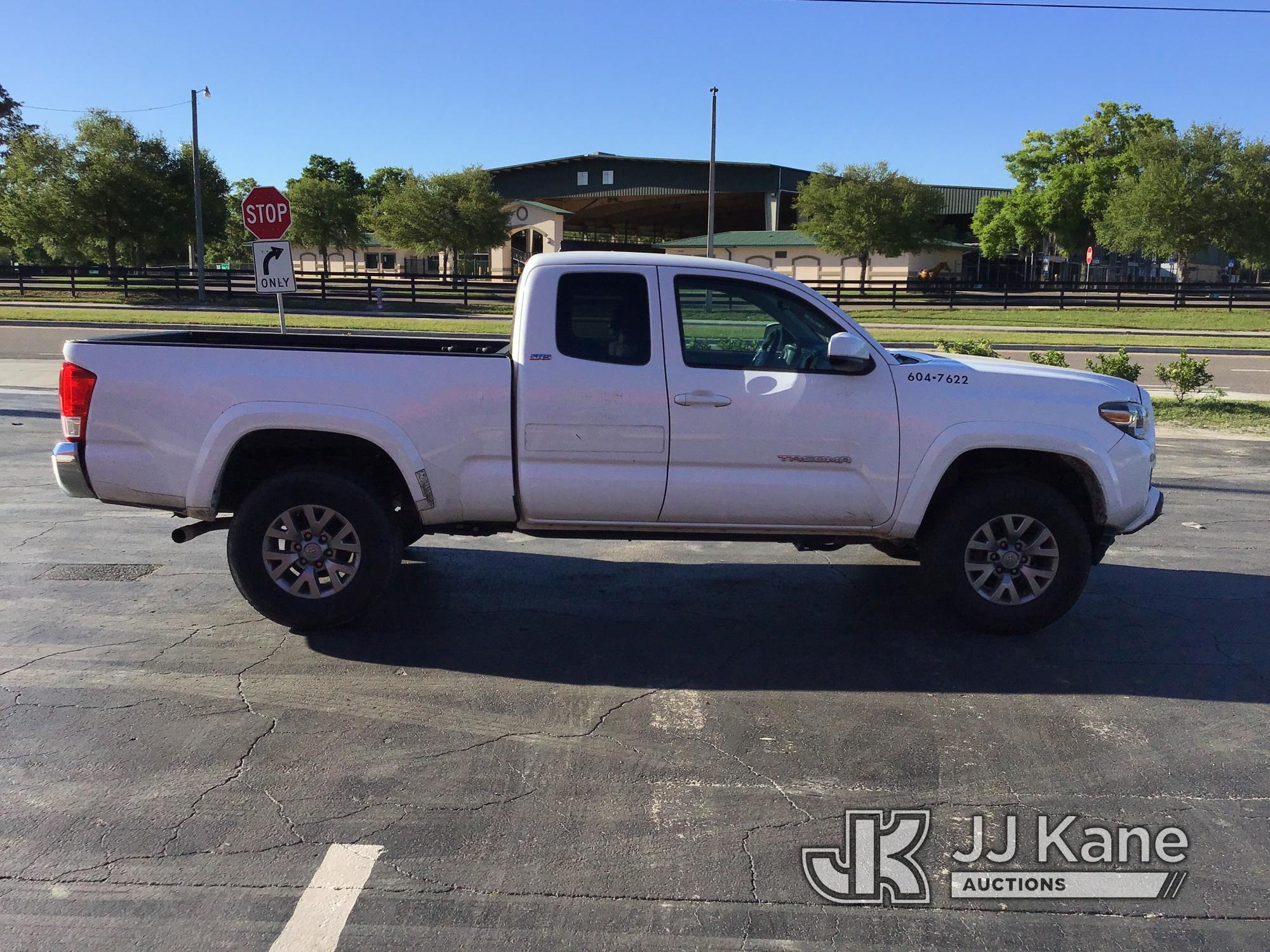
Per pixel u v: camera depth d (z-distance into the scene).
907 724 4.14
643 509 4.87
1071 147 54.00
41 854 3.11
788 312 4.91
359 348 5.50
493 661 4.77
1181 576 6.43
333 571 4.90
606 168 57.41
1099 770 3.77
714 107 29.89
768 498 4.86
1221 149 40.44
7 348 19.50
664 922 2.85
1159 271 62.06
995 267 56.97
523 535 7.23
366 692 4.38
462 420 4.74
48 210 36.91
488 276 43.88
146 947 2.69
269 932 2.77
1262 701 4.42
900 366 4.90
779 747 3.92
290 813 3.37
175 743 3.86
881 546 6.22
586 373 4.73
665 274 4.82
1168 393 15.89
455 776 3.65
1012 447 4.88
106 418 4.68
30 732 3.93
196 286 34.78
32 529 7.15
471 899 2.93
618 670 4.68
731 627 5.31
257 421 4.66
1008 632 5.16
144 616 5.32
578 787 3.58
